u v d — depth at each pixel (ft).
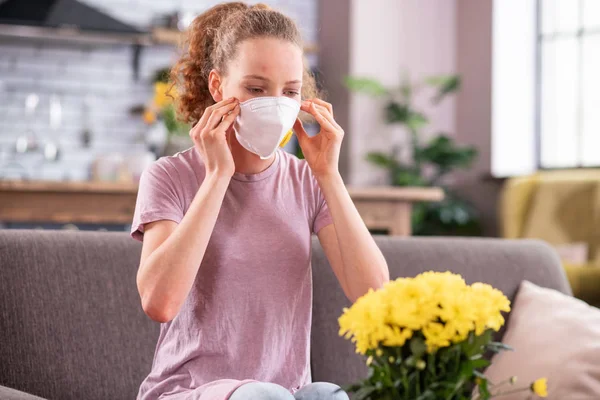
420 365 3.48
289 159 6.12
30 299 6.33
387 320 3.58
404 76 23.67
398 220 12.80
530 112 23.54
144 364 6.54
